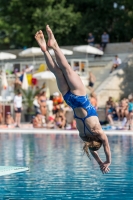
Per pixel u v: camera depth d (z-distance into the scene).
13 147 30.25
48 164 23.17
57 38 64.38
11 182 18.84
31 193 16.92
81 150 28.42
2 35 67.62
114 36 65.56
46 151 28.14
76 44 65.00
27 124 45.22
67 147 29.89
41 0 62.81
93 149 14.97
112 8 64.06
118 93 50.69
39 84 50.97
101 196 16.44
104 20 64.69
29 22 64.62
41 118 43.12
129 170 21.42
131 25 64.75
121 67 52.75
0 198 16.19
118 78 50.91
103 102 49.84
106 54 57.00
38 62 57.94
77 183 18.64
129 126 39.72
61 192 17.09
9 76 54.34
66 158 25.23
